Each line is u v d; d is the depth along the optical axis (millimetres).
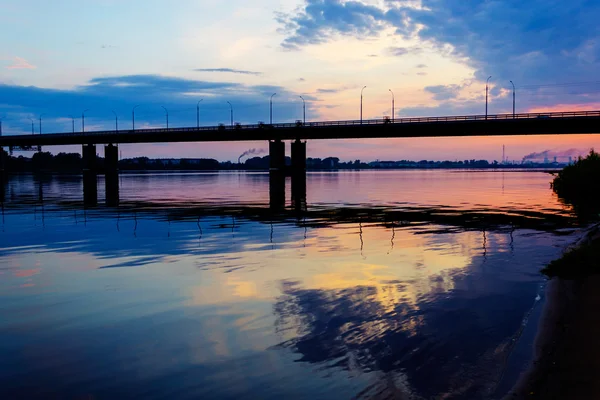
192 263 18484
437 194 70688
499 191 79062
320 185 103375
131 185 103875
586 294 12617
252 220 35750
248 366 8500
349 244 23594
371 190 82438
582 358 8258
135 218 37406
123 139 142125
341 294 13367
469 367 8219
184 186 99062
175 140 134875
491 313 11391
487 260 18891
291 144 125250
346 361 8609
